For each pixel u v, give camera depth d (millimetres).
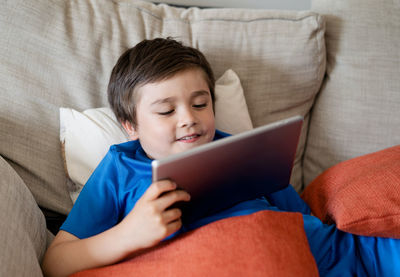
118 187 849
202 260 583
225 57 1083
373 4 1132
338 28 1138
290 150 746
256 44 1089
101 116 960
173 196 637
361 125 1110
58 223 935
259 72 1097
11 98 895
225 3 1417
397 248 760
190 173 624
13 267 560
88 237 785
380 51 1111
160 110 804
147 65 822
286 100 1124
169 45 875
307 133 1224
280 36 1092
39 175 879
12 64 906
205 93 836
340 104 1131
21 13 925
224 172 673
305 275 585
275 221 649
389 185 764
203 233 631
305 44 1093
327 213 839
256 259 576
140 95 828
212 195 715
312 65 1109
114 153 873
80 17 984
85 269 700
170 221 665
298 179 1193
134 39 1023
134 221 658
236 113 1049
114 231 696
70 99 965
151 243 664
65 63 956
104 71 996
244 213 775
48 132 922
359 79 1112
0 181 681
